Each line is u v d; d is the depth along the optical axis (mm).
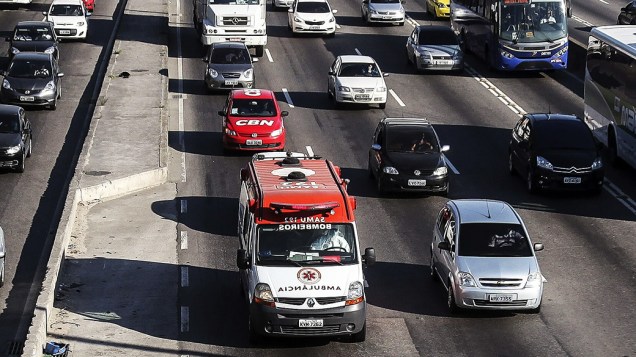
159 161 51250
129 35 84688
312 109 64625
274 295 31297
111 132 56562
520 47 71438
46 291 33969
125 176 48281
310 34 86812
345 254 32562
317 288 31469
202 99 66688
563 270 39062
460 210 36812
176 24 91000
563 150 48500
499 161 54281
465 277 34156
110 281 37531
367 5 92188
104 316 34438
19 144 50844
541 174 47844
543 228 43906
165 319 34375
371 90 63625
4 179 50125
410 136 49250
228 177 51000
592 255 40688
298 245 32562
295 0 87562
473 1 79438
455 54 73125
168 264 39375
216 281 37781
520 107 65250
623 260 40188
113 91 66062
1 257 37188
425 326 34031
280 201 32969
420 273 38844
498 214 36562
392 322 34281
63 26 82688
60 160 53469
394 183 47375
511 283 34031
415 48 74250
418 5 103000
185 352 31812
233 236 42656
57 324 33625
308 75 73688
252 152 55062
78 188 46125
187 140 57531
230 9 76625
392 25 92250
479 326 34062
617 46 53500
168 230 43188
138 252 40562
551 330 33750
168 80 70688
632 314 35094
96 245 41125
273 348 32156
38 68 64125
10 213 45469
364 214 45594
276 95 68125
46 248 41625
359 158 54531
